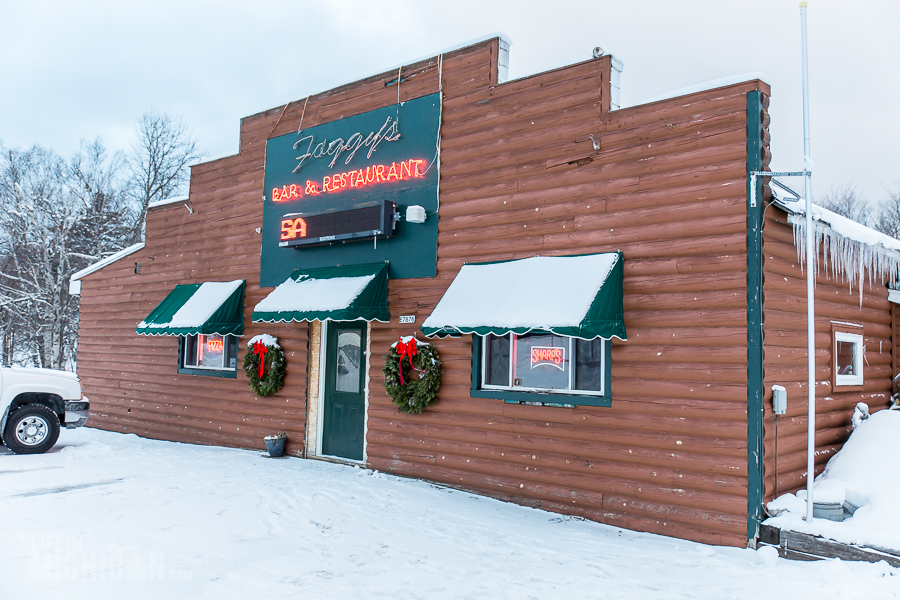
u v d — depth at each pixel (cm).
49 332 2386
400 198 841
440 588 433
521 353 697
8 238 2506
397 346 789
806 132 534
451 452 748
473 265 739
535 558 501
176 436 1131
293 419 948
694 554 514
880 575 450
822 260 663
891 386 823
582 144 672
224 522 583
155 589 418
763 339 542
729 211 565
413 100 842
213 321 990
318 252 934
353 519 602
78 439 1095
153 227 1252
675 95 609
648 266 608
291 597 410
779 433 558
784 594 426
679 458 571
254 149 1062
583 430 636
